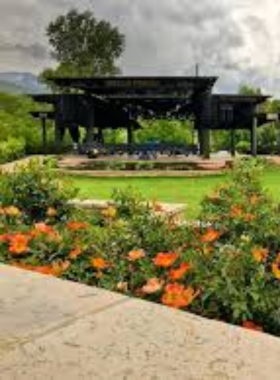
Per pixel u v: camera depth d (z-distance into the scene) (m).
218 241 4.62
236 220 4.67
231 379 1.89
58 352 2.12
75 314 2.52
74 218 5.80
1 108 70.94
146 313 2.52
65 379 1.91
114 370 1.97
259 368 1.97
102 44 75.88
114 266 3.97
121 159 29.17
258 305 3.18
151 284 3.34
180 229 4.68
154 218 4.79
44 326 2.38
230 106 33.38
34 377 1.93
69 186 6.44
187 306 3.27
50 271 3.79
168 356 2.07
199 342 2.19
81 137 47.62
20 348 2.16
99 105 36.28
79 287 2.93
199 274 3.44
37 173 6.28
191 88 29.73
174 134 50.81
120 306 2.62
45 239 4.25
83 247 4.14
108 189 17.27
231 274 3.32
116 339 2.23
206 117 32.09
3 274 3.18
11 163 30.72
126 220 4.92
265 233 4.45
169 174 22.34
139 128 47.50
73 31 75.94
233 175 5.68
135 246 4.28
